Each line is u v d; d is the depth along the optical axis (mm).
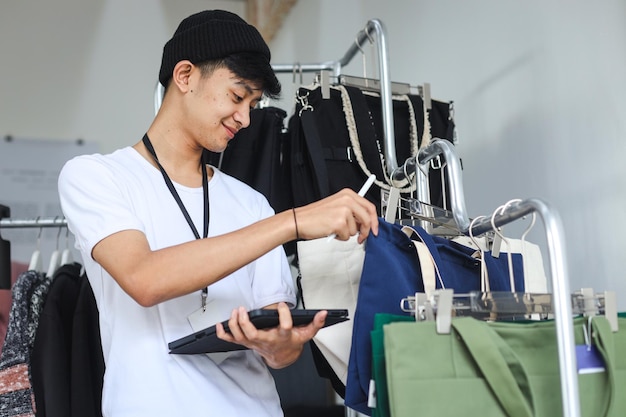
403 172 1405
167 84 1244
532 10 2035
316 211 1017
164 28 3746
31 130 3529
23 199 3463
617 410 981
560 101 1920
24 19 3613
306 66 2074
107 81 3641
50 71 3596
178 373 1085
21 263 3365
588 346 980
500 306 975
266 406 1177
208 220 1200
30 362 1594
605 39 1761
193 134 1202
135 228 1061
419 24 2629
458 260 1184
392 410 892
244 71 1157
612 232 1723
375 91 1797
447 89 2471
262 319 966
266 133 1788
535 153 2018
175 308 1122
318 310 1016
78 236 1104
